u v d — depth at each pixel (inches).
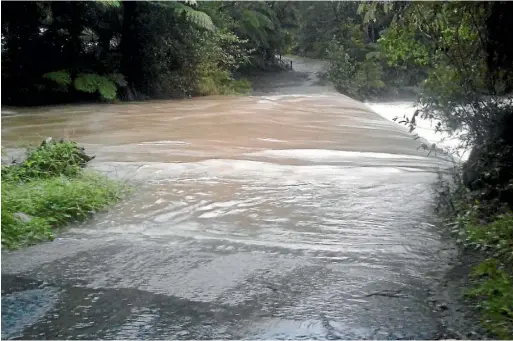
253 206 232.2
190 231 202.4
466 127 260.4
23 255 176.6
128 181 270.2
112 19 706.8
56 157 281.9
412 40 264.2
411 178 277.9
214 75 808.3
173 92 727.1
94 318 135.9
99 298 146.5
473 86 235.9
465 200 224.2
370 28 1090.7
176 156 331.9
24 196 217.9
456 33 238.2
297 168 301.4
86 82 645.3
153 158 325.4
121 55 708.0
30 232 191.2
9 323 133.3
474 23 224.1
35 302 144.1
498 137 229.5
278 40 1244.5
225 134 419.2
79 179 260.1
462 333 127.6
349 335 127.3
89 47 706.2
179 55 741.3
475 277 158.1
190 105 625.9
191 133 423.8
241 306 141.3
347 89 984.9
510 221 188.1
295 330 129.6
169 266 167.5
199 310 139.5
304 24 1413.6
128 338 126.7
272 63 1222.9
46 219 204.7
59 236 196.5
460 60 242.8
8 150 350.3
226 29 898.1
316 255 177.2
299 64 1296.8
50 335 128.1
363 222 211.0
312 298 145.7
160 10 722.2
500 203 209.8
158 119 505.7
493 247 177.5
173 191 254.2
